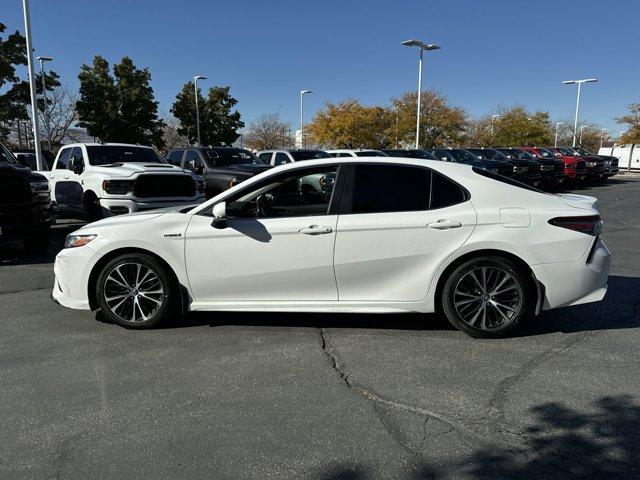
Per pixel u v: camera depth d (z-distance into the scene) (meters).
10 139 40.97
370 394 3.71
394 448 3.04
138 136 37.84
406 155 20.98
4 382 3.93
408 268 4.70
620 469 2.83
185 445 3.09
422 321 5.25
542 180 21.94
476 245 4.58
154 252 4.86
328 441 3.11
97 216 10.95
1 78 29.58
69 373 4.08
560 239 4.57
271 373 4.07
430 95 44.41
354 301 4.80
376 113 44.34
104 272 4.95
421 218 4.64
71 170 11.75
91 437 3.18
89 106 36.38
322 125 44.69
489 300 4.67
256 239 4.76
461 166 4.89
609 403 3.55
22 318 5.43
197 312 5.55
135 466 2.89
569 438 3.13
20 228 8.12
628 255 8.82
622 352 4.44
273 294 4.86
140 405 3.57
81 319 5.38
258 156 17.62
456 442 3.09
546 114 53.16
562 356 4.36
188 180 11.19
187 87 45.03
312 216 4.76
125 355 4.43
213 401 3.62
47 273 7.57
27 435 3.21
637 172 39.81
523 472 2.81
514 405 3.53
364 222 4.67
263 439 3.14
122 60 37.25
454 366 4.17
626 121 35.56
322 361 4.29
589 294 4.68
